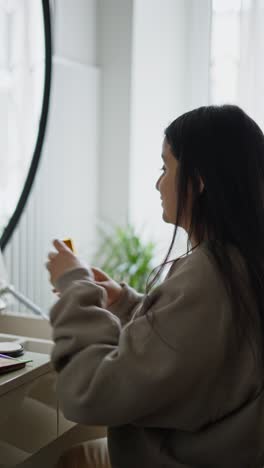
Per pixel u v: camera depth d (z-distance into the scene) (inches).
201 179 32.4
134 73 116.6
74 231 113.5
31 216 100.3
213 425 32.1
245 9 102.9
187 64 110.8
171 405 31.5
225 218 32.0
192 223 33.4
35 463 47.2
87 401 30.5
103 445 45.5
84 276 35.2
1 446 38.7
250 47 103.0
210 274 31.1
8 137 87.7
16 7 86.7
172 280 31.7
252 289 31.6
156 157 116.0
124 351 30.1
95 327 32.9
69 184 111.1
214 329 30.2
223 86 106.9
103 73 119.5
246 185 32.1
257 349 31.3
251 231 32.0
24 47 86.7
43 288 103.1
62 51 109.3
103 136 120.7
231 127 32.4
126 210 120.1
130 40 116.4
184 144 32.7
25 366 41.8
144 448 34.4
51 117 104.7
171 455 33.1
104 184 121.7
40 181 102.3
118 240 115.3
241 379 31.4
